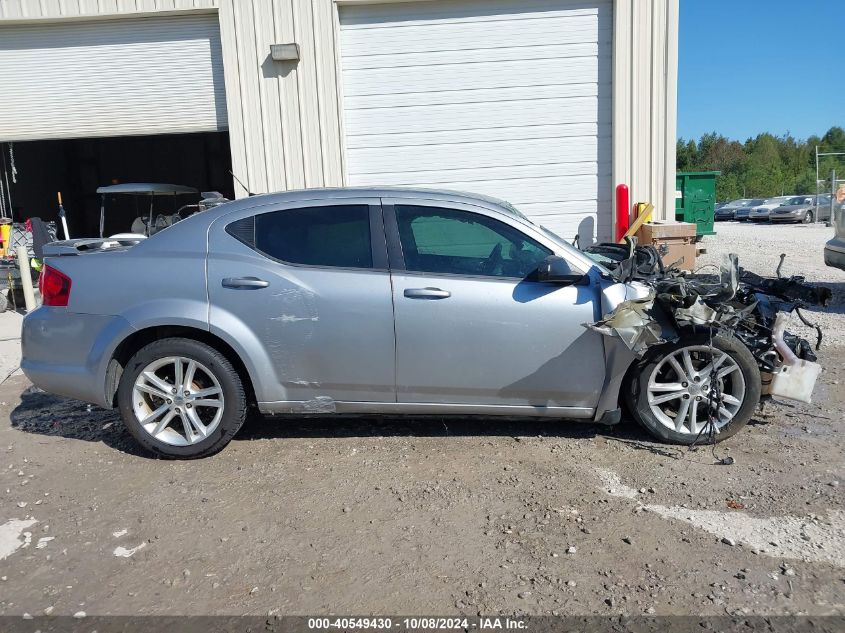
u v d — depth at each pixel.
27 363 4.50
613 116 9.33
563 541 3.36
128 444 4.73
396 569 3.16
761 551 3.24
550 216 9.66
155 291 4.30
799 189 58.84
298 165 9.53
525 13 9.30
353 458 4.36
